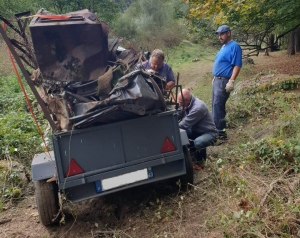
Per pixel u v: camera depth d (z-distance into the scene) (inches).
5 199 218.4
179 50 1302.9
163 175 171.5
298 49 869.8
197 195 178.4
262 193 145.6
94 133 158.1
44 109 156.6
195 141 221.5
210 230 141.1
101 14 962.7
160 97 161.3
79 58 171.8
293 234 123.1
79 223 181.5
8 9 879.1
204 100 451.2
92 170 159.3
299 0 390.9
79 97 172.6
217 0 412.5
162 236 151.6
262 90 342.6
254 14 445.7
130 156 163.3
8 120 346.0
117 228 170.2
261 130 244.8
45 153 182.9
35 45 167.2
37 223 188.1
